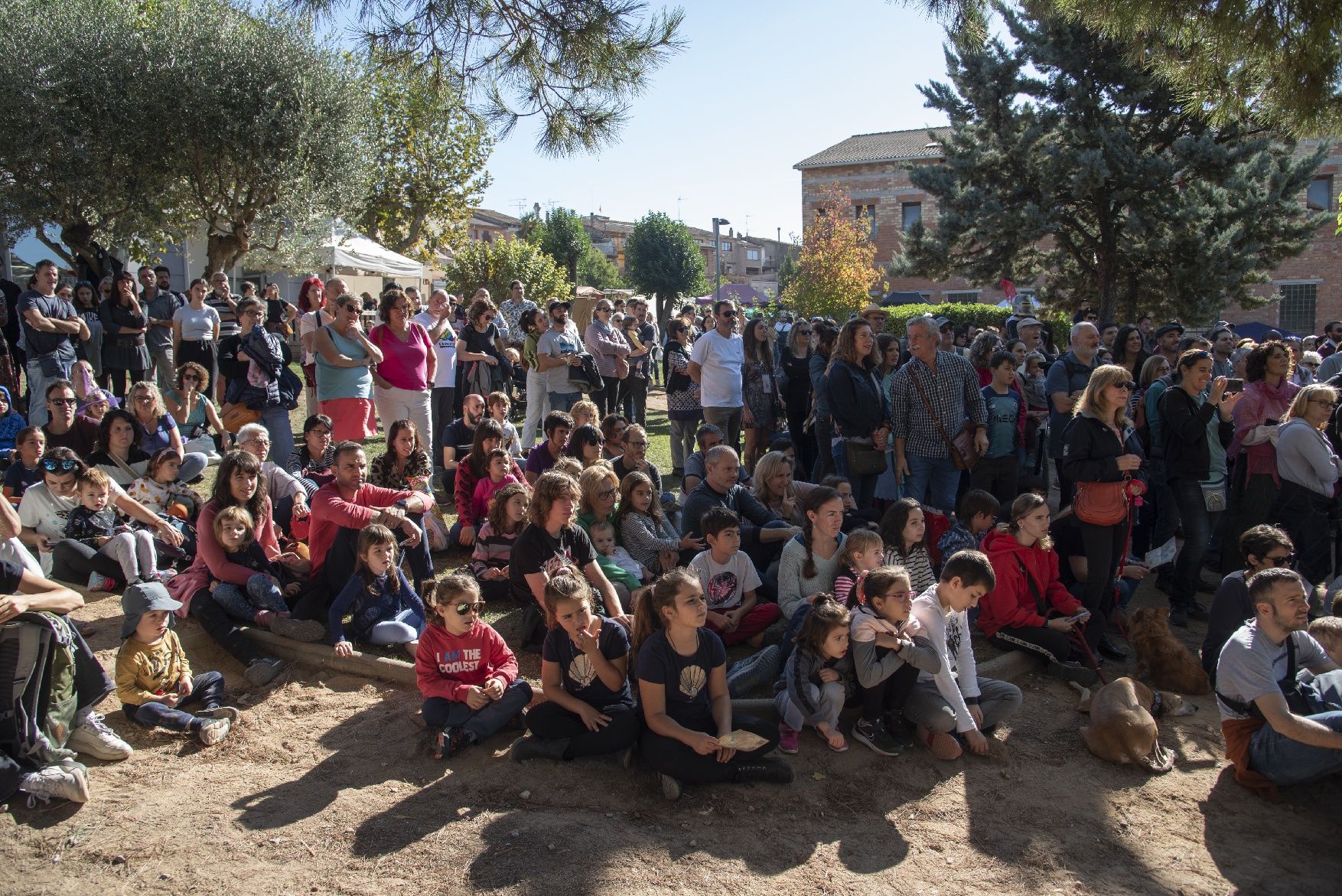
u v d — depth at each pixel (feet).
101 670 14.57
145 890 11.25
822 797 13.93
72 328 31.71
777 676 17.22
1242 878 12.34
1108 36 22.40
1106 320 76.23
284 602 18.97
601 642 14.80
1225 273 71.41
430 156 89.30
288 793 13.57
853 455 24.18
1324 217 73.00
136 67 45.65
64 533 20.25
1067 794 14.29
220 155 48.29
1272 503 21.65
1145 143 73.46
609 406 40.32
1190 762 15.42
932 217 129.49
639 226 178.29
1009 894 11.76
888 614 15.25
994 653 18.92
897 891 11.69
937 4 19.92
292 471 30.14
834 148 142.41
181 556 21.27
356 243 69.92
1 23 43.57
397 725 15.67
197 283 35.88
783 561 18.74
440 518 25.04
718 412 32.45
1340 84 20.92
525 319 35.60
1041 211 73.46
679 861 12.09
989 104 74.95
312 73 49.75
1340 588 20.18
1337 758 13.50
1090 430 18.88
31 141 43.39
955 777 14.70
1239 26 19.99
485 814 13.09
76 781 13.00
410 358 28.12
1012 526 18.97
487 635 15.67
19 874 11.53
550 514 17.80
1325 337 42.65
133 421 23.77
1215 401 20.59
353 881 11.48
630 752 14.42
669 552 20.68
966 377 23.57
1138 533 23.73
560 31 20.07
